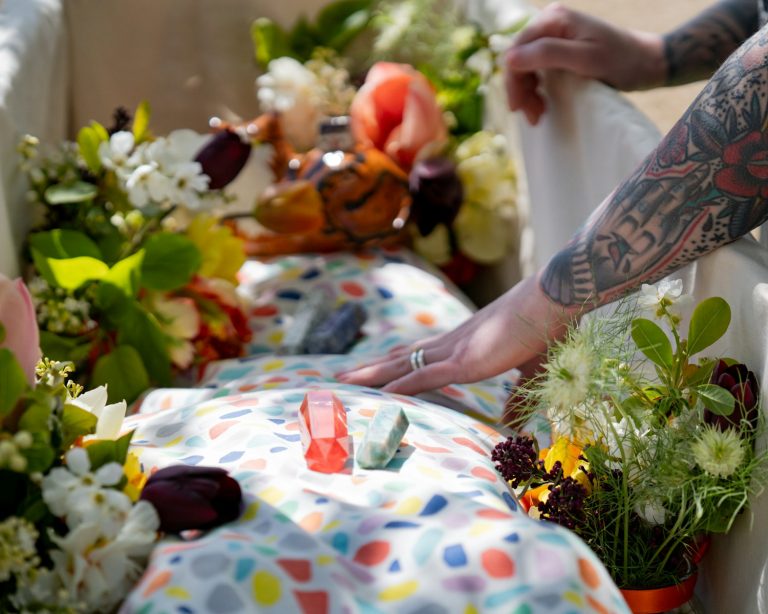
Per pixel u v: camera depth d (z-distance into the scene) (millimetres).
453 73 2137
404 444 970
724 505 917
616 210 1059
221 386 1356
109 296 1389
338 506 810
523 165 1919
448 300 1768
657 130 1318
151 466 907
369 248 1949
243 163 1568
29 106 1582
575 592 708
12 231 1426
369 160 1868
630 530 958
